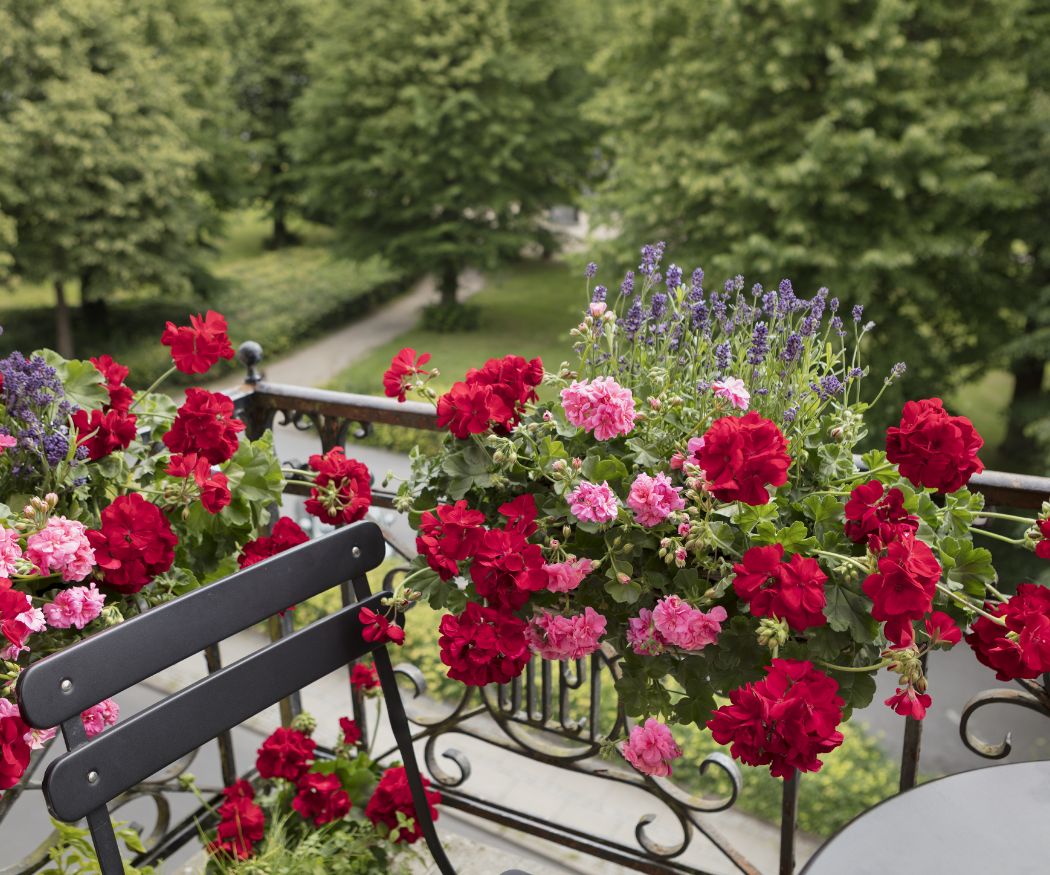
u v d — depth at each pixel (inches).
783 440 51.7
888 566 47.4
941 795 44.6
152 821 193.9
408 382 61.4
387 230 872.9
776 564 49.5
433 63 767.7
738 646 54.8
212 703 43.3
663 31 595.2
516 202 850.1
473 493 60.7
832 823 188.1
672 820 196.5
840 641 52.7
